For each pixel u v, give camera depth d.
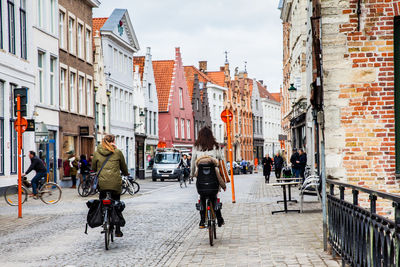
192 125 84.06
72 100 44.66
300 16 39.19
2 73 30.80
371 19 12.03
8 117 31.56
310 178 17.95
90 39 48.97
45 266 10.01
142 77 68.88
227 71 101.19
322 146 10.20
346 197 11.08
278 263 9.45
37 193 24.38
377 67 12.04
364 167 12.12
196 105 85.81
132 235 13.77
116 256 10.86
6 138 31.31
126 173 12.45
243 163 75.94
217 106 96.94
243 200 23.80
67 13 43.12
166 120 75.69
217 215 12.53
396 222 5.62
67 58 42.81
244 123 109.94
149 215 18.41
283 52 58.97
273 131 129.25
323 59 12.15
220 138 97.75
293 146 50.53
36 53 36.62
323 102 12.17
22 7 34.78
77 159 39.06
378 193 6.39
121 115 59.22
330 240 10.16
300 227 14.03
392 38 12.00
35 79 36.38
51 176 39.00
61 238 13.52
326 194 10.87
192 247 11.63
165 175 52.38
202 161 11.98
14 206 23.31
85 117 46.91
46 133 27.23
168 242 12.45
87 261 10.41
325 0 12.12
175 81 78.00
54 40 39.94
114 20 56.44
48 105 38.44
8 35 32.16
